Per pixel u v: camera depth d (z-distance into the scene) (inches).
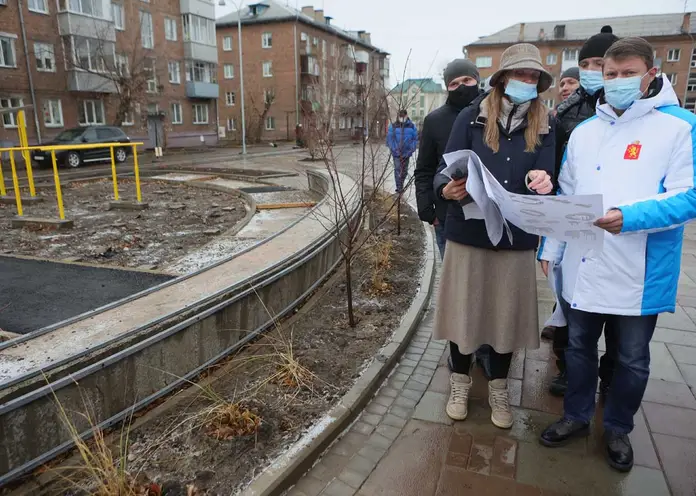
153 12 1266.0
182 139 1392.7
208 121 1494.8
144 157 1017.5
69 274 188.5
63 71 1019.9
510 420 111.0
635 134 89.4
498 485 93.4
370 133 226.7
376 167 274.2
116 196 380.2
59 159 770.8
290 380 123.5
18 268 197.6
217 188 482.6
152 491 85.5
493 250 103.3
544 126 97.7
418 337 158.9
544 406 120.3
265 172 624.4
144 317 115.4
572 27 2260.1
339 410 112.0
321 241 194.9
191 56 1371.8
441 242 158.1
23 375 85.9
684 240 283.0
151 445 98.4
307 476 96.1
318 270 191.0
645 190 88.4
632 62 85.7
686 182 83.8
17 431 84.0
